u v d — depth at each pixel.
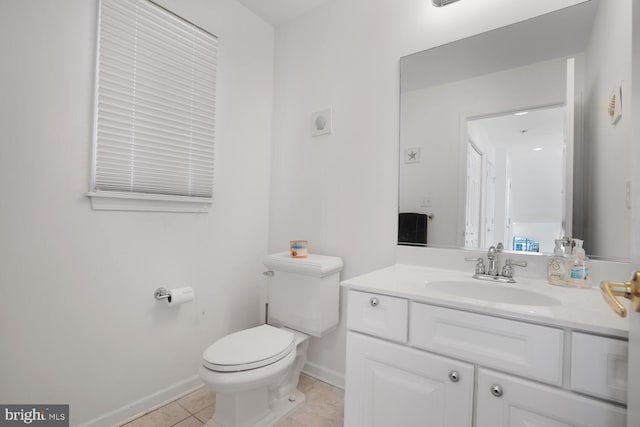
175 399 1.69
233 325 2.00
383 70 1.72
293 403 1.63
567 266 1.17
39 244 1.24
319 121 1.95
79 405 1.35
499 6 1.40
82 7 1.35
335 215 1.89
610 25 1.15
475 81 1.45
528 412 0.85
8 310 1.17
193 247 1.78
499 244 1.37
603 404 0.76
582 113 1.21
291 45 2.14
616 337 0.75
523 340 0.87
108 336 1.44
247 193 2.08
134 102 1.51
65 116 1.30
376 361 1.13
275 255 1.91
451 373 0.96
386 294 1.12
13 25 1.17
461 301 0.96
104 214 1.43
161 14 1.61
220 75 1.91
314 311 1.68
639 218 0.50
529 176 1.32
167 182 1.65
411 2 1.64
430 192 1.56
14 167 1.18
